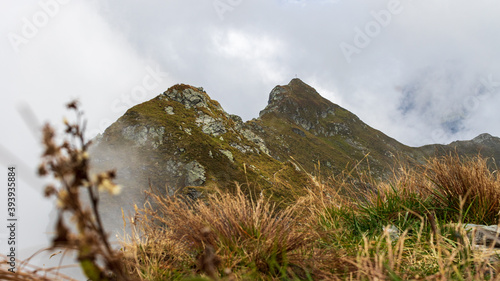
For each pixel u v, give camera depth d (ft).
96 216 2.72
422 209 11.49
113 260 2.94
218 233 8.77
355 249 8.59
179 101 403.75
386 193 12.17
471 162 11.97
